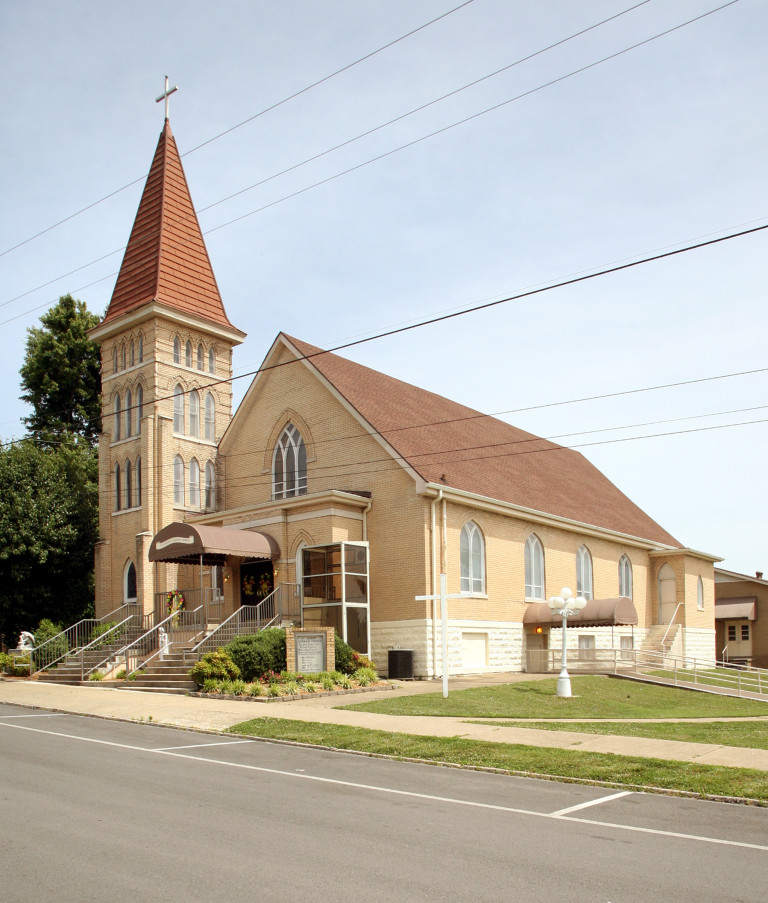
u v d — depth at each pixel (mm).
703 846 9398
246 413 37562
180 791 11758
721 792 12312
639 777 13320
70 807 10594
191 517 35469
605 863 8625
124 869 8070
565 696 25922
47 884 7641
